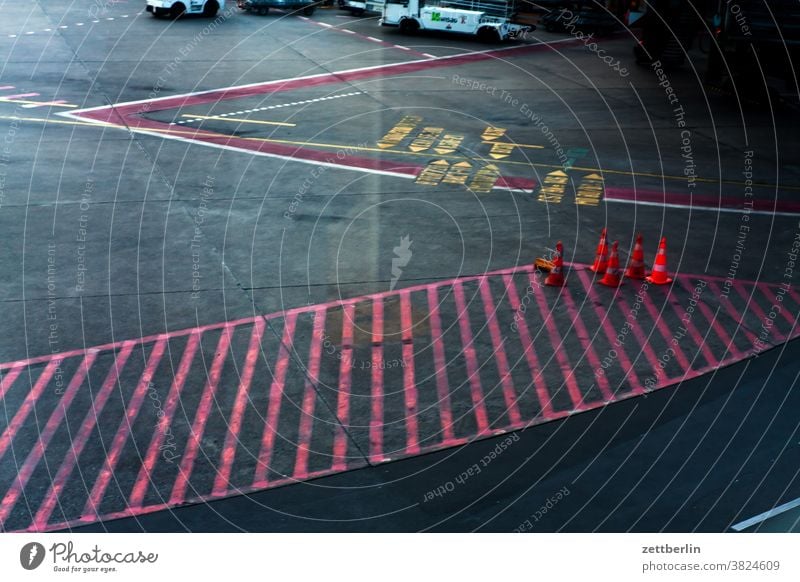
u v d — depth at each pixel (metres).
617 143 23.30
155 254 15.23
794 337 12.78
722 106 27.69
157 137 22.50
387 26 40.94
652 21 32.88
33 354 11.84
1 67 29.86
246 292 13.86
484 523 8.57
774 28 26.03
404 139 23.00
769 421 10.51
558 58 34.75
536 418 10.58
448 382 11.41
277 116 24.86
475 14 37.16
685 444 9.99
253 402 10.84
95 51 32.88
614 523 8.58
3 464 9.48
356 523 8.59
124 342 12.22
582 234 16.66
